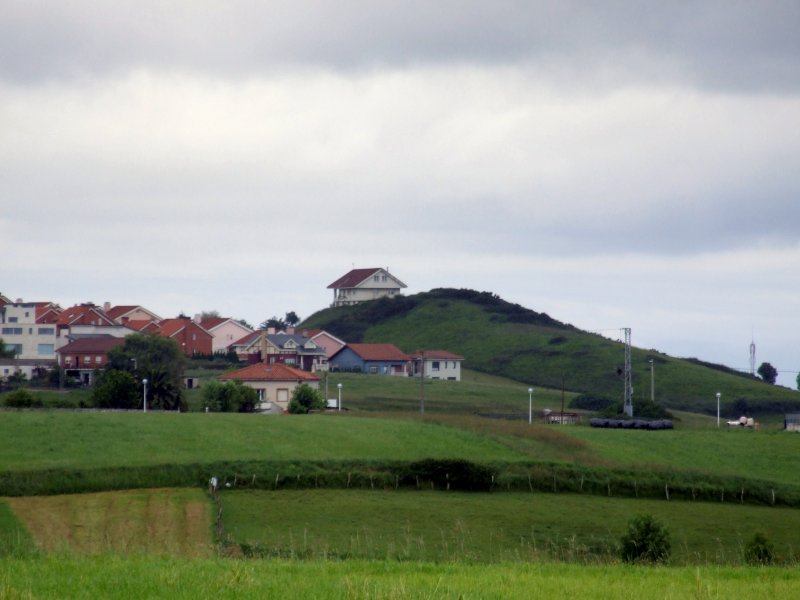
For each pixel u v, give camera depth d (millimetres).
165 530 150000
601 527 169000
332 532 156000
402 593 73062
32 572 80062
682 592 85000
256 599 70188
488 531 162375
